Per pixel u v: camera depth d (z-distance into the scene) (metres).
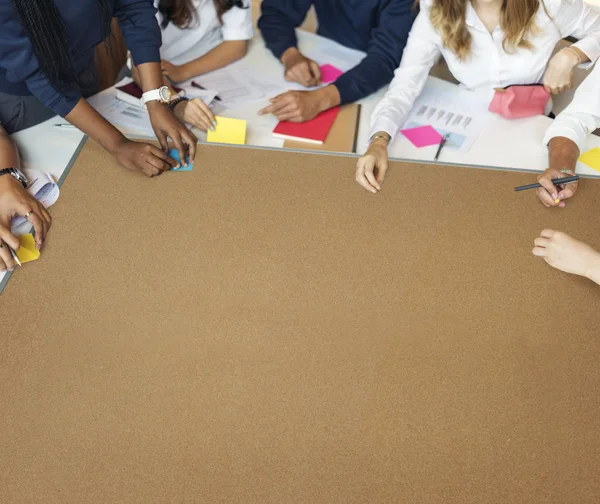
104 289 1.39
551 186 1.60
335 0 2.26
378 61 2.06
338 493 1.06
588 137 1.85
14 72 1.57
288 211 1.57
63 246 1.49
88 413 1.17
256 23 2.44
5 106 1.75
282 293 1.38
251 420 1.16
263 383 1.21
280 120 1.89
